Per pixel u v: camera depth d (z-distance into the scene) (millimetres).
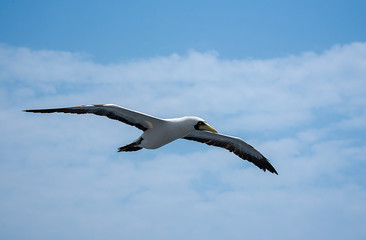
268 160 19406
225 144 19703
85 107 16094
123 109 16219
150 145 17750
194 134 19562
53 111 16047
